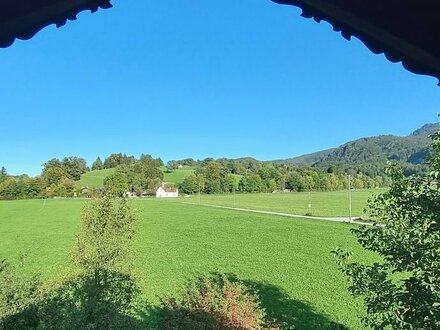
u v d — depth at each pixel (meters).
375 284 8.21
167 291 32.16
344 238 56.56
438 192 7.62
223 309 18.91
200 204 113.94
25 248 53.31
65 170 143.25
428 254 7.27
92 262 19.16
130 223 20.62
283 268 41.28
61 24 1.95
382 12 1.81
